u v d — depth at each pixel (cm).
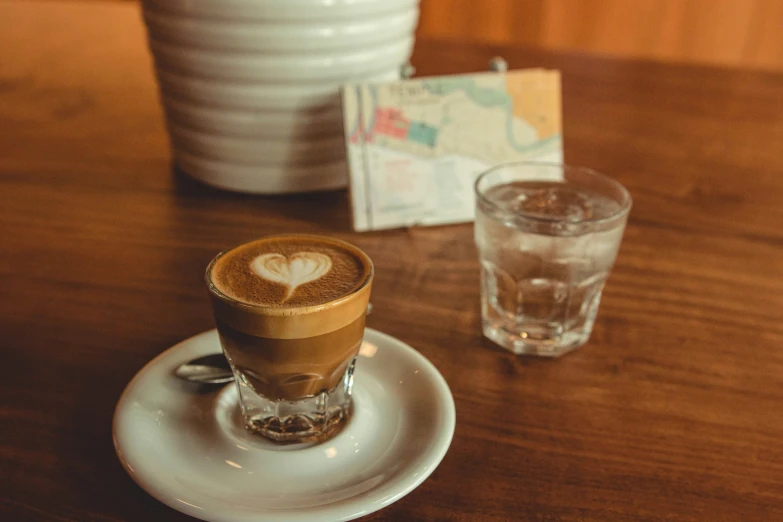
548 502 47
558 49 153
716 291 73
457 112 85
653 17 236
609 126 118
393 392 54
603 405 57
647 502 47
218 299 47
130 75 136
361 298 49
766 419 55
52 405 55
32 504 46
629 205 62
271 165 90
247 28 79
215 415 52
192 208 89
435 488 48
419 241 84
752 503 47
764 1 224
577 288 62
